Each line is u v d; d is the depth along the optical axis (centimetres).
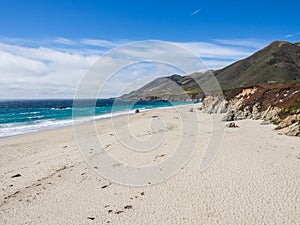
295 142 1969
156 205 1025
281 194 1076
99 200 1084
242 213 941
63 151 2000
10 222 928
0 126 3791
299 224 862
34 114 6041
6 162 1755
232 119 3331
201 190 1143
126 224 895
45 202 1082
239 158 1573
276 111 3048
